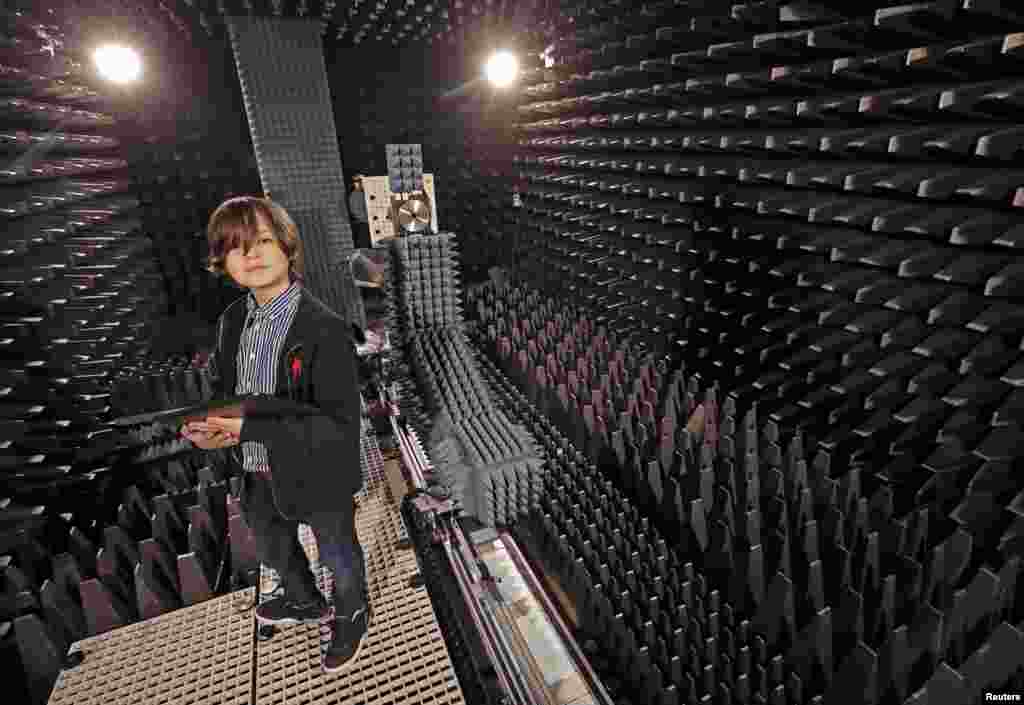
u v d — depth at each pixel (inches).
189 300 195.9
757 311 105.5
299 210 181.5
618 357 136.9
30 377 92.2
